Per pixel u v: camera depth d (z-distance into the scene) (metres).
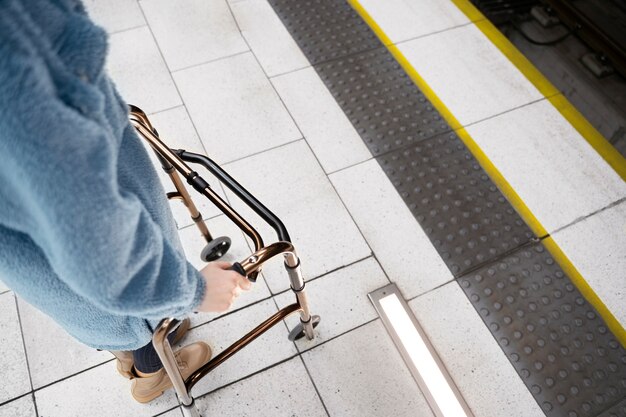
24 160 0.58
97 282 0.70
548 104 2.83
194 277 0.92
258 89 2.83
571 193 2.46
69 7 0.65
